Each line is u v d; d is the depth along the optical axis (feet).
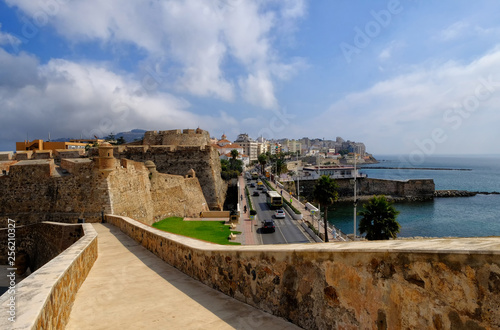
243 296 20.29
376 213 89.40
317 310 14.92
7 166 89.25
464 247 9.77
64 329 16.88
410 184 296.10
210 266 24.22
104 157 75.20
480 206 252.83
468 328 9.28
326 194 107.86
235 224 128.67
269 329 15.72
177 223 115.55
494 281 8.68
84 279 26.68
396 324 11.41
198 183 154.81
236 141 570.87
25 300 12.98
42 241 61.87
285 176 323.78
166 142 182.39
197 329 16.14
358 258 12.96
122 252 39.65
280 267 17.35
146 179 105.29
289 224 137.18
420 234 170.19
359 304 12.86
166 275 28.22
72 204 73.61
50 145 232.32
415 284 10.85
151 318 17.97
